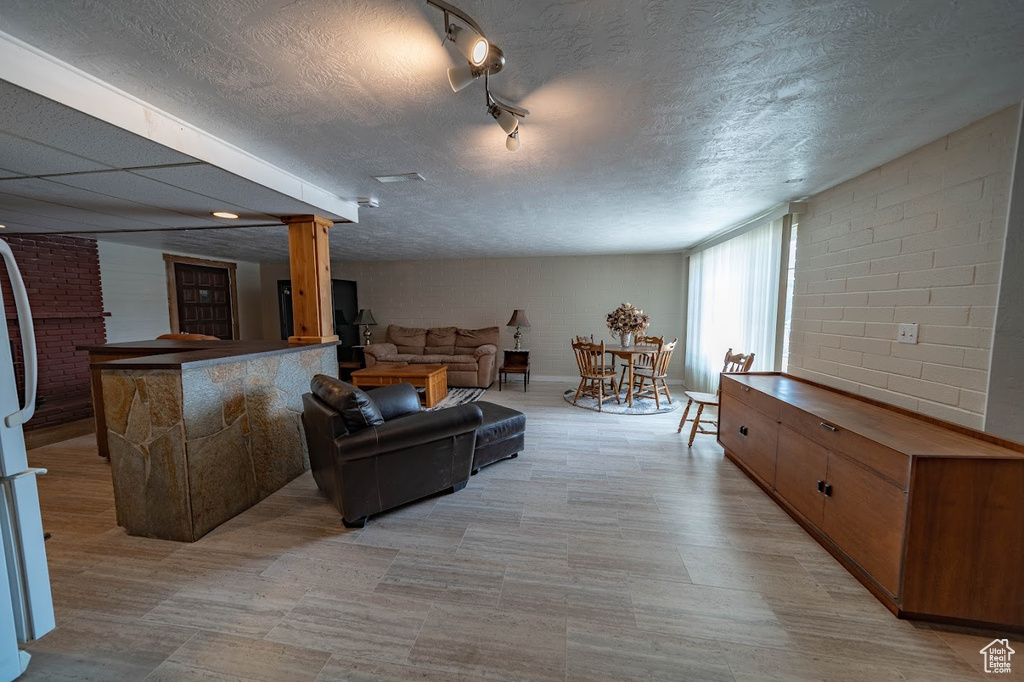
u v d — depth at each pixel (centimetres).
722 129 191
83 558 194
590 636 148
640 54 134
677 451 340
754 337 369
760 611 159
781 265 328
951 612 150
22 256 402
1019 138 162
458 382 604
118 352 306
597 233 457
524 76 147
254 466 253
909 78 147
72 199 253
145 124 161
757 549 200
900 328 218
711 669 134
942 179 196
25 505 136
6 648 127
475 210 349
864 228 246
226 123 181
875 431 179
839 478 189
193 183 222
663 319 627
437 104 166
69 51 128
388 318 709
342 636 147
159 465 208
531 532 217
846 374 259
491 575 181
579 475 291
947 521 148
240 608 161
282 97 159
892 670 133
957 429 179
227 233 426
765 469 259
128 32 119
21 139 162
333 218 317
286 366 284
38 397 414
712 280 474
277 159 225
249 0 106
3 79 119
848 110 172
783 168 242
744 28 120
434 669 134
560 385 619
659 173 253
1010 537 145
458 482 265
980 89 154
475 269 675
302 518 233
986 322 175
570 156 225
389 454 228
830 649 142
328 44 126
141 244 500
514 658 138
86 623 153
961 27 119
